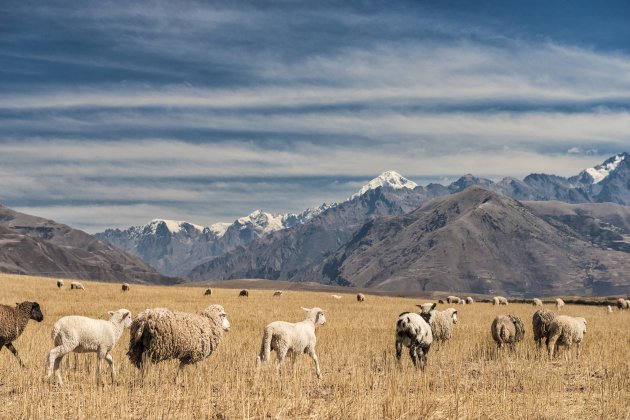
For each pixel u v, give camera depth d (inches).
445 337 973.2
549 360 920.9
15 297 2332.7
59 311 1759.4
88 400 557.6
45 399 565.3
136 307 1972.2
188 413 537.6
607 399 621.6
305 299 3169.3
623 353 954.7
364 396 603.2
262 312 1892.2
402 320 836.6
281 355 751.1
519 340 1040.2
